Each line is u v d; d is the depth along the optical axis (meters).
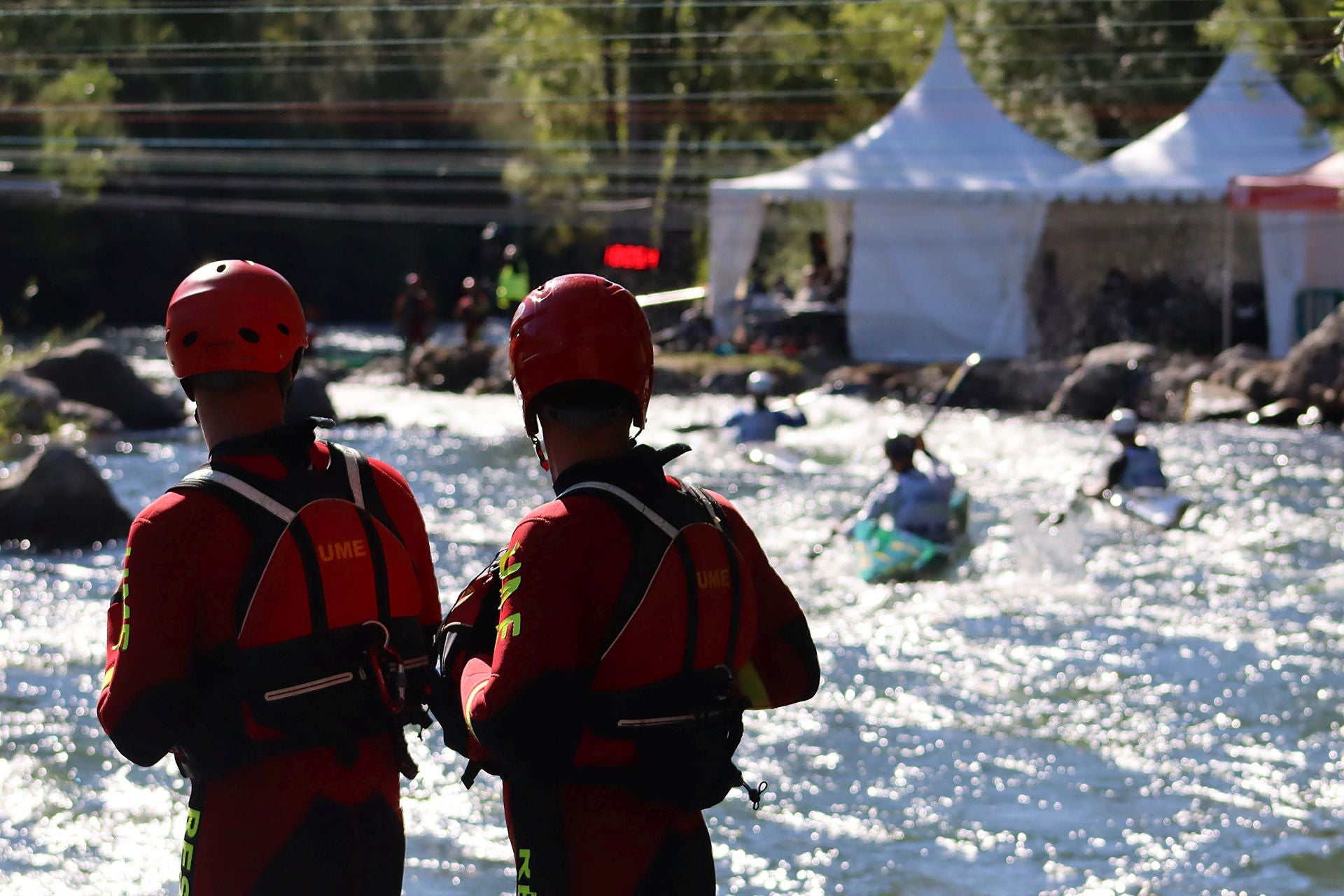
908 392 35.84
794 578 16.45
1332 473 24.28
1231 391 33.03
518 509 20.83
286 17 47.38
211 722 4.33
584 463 4.16
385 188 59.00
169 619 4.22
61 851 7.92
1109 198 37.44
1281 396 32.41
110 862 7.78
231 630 4.30
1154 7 48.53
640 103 51.66
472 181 60.66
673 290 55.06
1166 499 19.41
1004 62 48.75
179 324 4.48
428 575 4.79
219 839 4.34
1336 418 31.45
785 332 42.81
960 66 42.38
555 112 52.88
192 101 50.78
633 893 4.12
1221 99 38.47
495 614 4.23
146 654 4.20
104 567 15.98
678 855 4.21
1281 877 7.84
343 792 4.39
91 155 45.78
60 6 38.75
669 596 4.07
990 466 25.33
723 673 4.21
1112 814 8.87
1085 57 46.56
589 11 47.84
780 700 4.59
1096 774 9.64
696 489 4.37
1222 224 42.91
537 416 4.27
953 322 40.56
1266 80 37.84
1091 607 14.92
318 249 71.19
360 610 4.47
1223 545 18.27
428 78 54.06
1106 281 41.91
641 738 4.08
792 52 48.44
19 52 40.00
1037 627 14.02
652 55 49.62
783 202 49.06
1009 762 9.91
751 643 4.36
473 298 45.94
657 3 48.69
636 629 4.04
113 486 21.55
